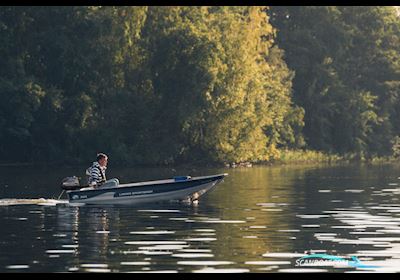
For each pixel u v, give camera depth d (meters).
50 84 175.50
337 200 89.19
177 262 51.88
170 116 180.62
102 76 179.62
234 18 190.12
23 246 57.22
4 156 173.88
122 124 180.25
